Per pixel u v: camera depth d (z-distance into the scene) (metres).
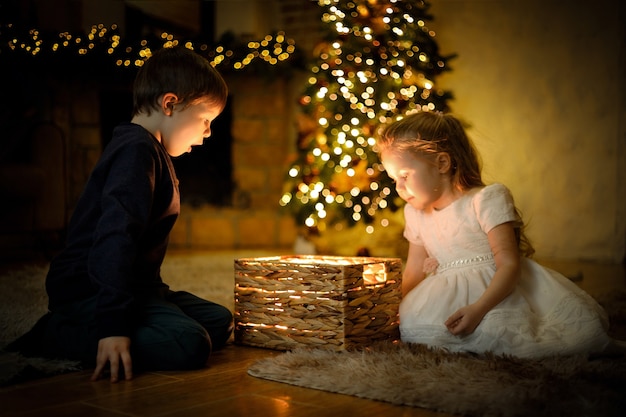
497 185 1.56
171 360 1.33
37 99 4.21
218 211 4.81
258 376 1.28
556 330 1.42
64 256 1.43
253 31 4.66
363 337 1.46
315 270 1.45
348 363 1.30
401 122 1.59
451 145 1.59
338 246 4.20
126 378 1.26
